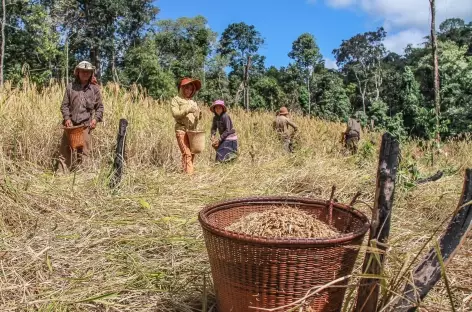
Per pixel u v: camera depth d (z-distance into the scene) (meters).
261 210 3.09
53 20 29.67
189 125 6.95
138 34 43.19
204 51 56.97
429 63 44.66
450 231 2.29
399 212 5.06
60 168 6.57
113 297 2.98
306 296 2.25
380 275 2.22
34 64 21.50
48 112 7.57
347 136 10.02
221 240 2.40
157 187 5.68
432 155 8.77
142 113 8.37
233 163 7.82
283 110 10.55
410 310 2.22
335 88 59.03
